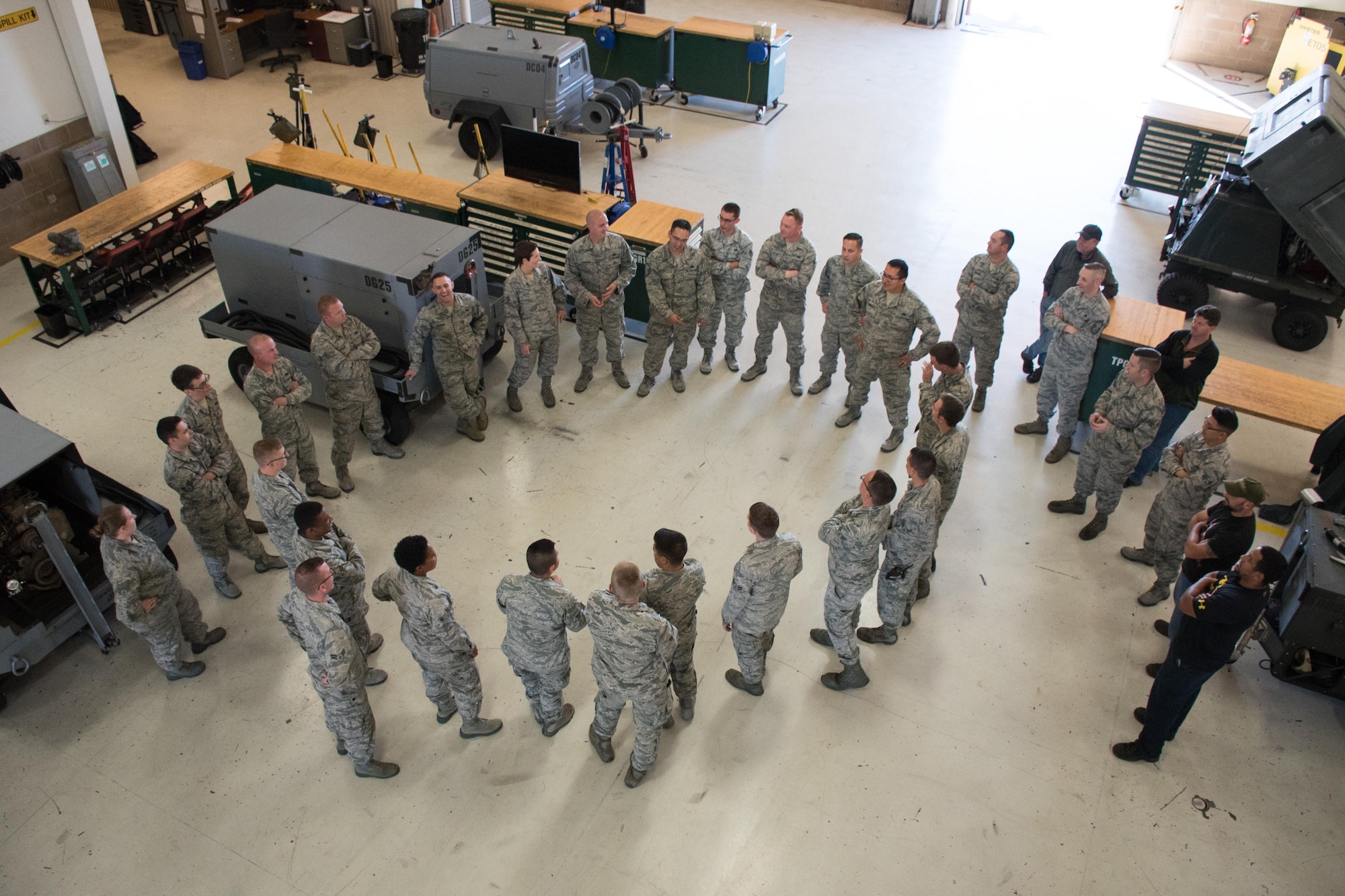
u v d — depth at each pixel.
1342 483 5.89
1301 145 7.50
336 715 4.50
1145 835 4.74
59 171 9.39
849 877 4.52
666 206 8.24
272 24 13.34
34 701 5.23
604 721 4.75
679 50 12.34
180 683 5.36
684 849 4.61
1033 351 7.74
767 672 5.50
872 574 4.87
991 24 16.16
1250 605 4.30
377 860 4.53
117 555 4.71
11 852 4.53
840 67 14.26
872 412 7.57
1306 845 4.71
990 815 4.81
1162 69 14.31
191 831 4.63
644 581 4.50
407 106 12.43
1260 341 8.55
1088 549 6.40
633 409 7.57
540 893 4.41
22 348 7.93
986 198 10.65
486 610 5.82
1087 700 5.41
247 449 6.94
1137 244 9.85
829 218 10.17
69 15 8.84
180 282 8.88
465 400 6.80
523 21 12.84
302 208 7.19
